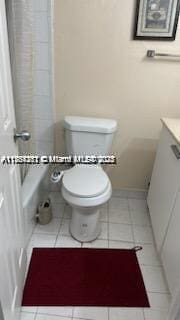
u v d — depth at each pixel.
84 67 1.86
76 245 1.75
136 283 1.52
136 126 2.04
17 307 1.22
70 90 1.94
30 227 1.78
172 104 1.94
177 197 1.36
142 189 2.30
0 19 0.88
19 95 1.66
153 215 1.81
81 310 1.35
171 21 1.66
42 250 1.70
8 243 1.04
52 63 1.83
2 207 0.94
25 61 1.67
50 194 2.28
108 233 1.88
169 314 1.16
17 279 1.22
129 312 1.36
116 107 1.98
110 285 1.50
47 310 1.34
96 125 1.83
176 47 1.75
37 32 1.71
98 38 1.76
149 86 1.89
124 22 1.70
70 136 1.89
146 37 1.72
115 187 2.31
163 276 1.57
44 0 1.61
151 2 1.62
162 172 1.67
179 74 1.83
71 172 1.75
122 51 1.79
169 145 1.56
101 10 1.67
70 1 1.65
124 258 1.68
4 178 0.97
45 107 1.96
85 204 1.55
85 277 1.53
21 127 1.73
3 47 0.93
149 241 1.83
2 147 0.93
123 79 1.88
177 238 1.30
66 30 1.74
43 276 1.52
